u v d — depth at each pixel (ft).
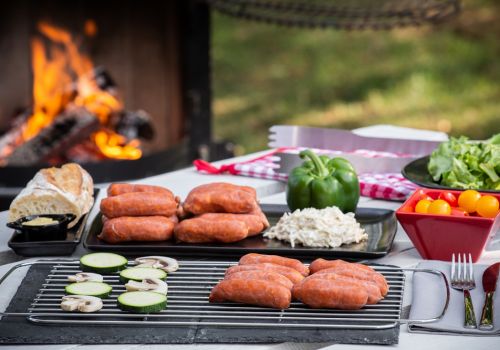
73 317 5.46
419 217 6.06
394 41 20.07
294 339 5.29
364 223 6.56
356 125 17.39
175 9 10.78
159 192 6.45
